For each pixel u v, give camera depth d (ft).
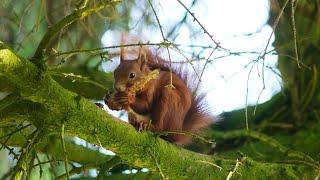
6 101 25.57
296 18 47.80
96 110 27.12
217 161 31.30
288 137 48.16
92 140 27.55
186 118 35.12
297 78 49.98
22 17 37.42
